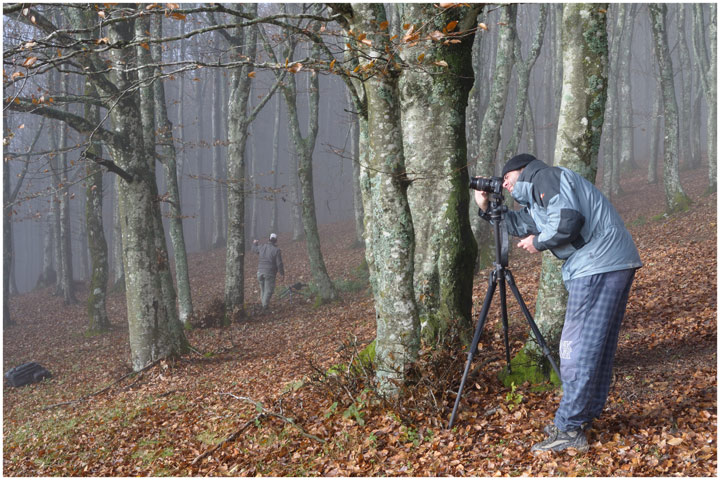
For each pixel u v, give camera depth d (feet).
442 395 14.03
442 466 11.78
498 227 13.00
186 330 43.73
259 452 14.94
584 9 13.98
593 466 10.66
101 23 13.21
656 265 29.76
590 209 10.94
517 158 12.31
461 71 17.57
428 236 18.06
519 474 10.97
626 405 12.89
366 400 14.84
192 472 14.89
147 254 31.37
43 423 25.77
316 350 28.73
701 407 12.15
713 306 19.74
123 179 30.81
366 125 20.42
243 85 46.34
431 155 17.88
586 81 14.16
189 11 12.84
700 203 50.67
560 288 14.60
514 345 18.34
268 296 48.93
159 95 46.29
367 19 13.89
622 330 19.53
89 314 52.06
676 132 51.13
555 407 13.34
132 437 19.83
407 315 14.64
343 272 63.62
